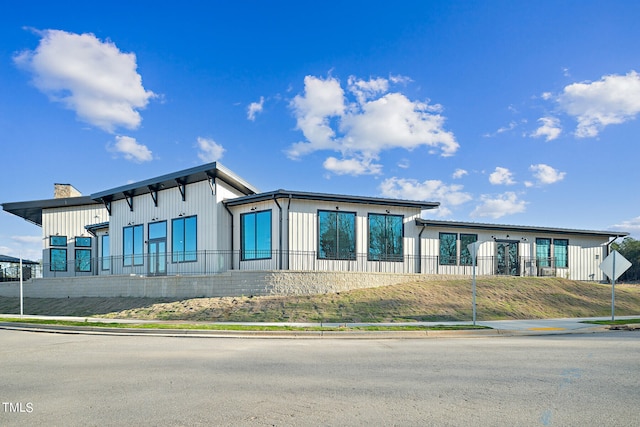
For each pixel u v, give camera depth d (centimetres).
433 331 1484
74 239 3550
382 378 786
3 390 707
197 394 679
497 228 2866
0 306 2603
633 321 1805
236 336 1439
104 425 543
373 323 1672
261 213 2323
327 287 2150
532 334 1517
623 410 598
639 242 5597
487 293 2281
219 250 2341
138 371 849
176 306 1992
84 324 1653
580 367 880
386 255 2475
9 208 3475
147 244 2686
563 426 538
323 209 2325
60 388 718
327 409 603
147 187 2628
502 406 616
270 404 626
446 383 747
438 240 2691
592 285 2711
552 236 3105
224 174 2347
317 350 1123
